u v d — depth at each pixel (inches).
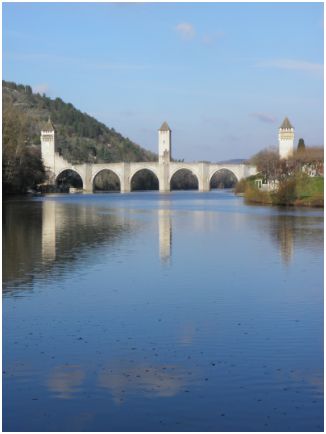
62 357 913.5
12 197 7357.3
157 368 865.5
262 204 5895.7
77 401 756.6
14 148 7165.4
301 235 2615.7
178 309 1203.9
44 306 1224.2
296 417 710.5
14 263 1765.5
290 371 851.4
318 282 1486.2
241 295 1334.9
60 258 1870.1
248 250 2102.6
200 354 926.4
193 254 1996.8
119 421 703.7
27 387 799.7
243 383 808.3
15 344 978.1
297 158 6599.4
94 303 1251.2
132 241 2373.3
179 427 689.0
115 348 956.0
